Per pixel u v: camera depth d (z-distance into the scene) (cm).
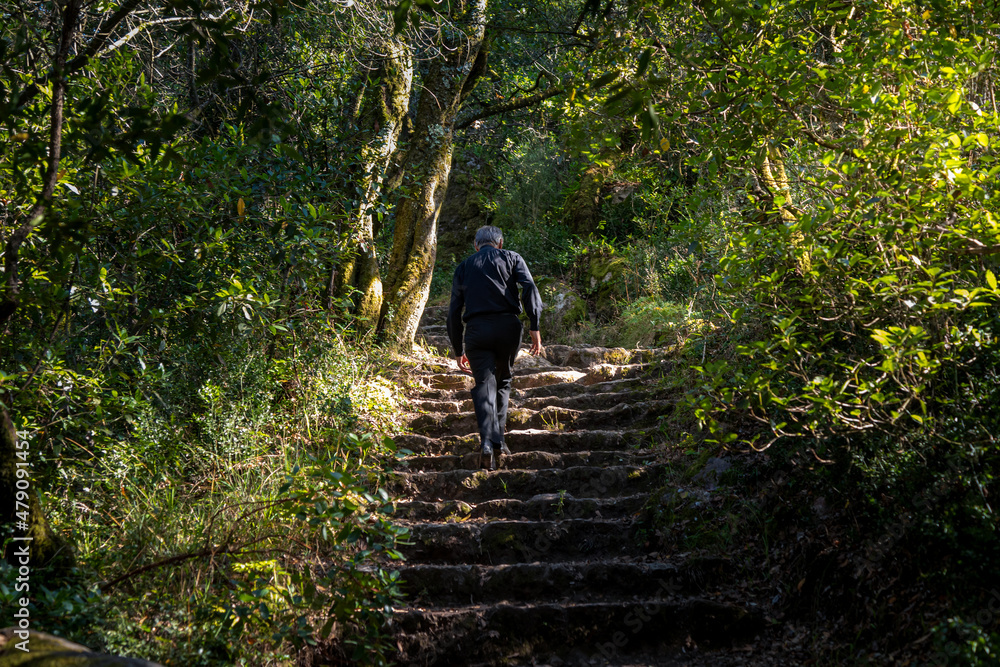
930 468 292
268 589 294
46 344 356
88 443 392
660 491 423
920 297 280
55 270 346
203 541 342
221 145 493
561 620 332
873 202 279
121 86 419
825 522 347
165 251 416
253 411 449
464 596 360
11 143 333
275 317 509
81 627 259
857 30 333
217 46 250
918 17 313
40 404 359
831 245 311
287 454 441
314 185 527
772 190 395
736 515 386
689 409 497
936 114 298
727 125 339
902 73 313
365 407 525
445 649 324
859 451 323
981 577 265
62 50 260
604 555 394
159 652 269
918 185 285
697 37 363
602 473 453
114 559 321
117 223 395
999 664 231
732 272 350
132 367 404
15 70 336
